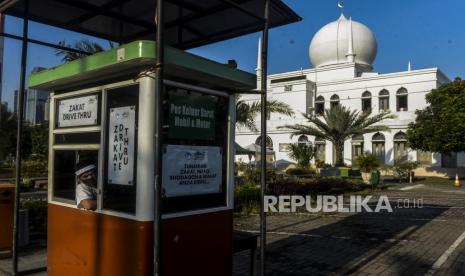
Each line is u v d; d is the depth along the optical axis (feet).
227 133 14.94
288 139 145.69
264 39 14.60
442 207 50.31
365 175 81.10
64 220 15.33
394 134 127.95
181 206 13.21
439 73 128.16
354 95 140.26
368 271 22.21
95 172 14.24
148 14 19.13
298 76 150.00
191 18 18.92
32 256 22.43
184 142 13.34
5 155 95.96
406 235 31.81
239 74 14.08
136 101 12.82
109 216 13.35
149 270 12.28
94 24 20.31
